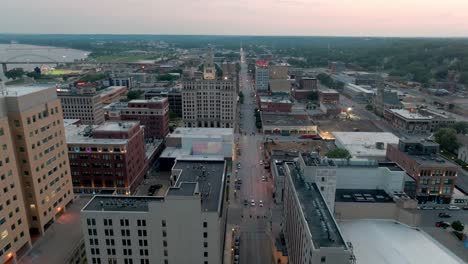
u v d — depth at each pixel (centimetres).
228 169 19988
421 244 10750
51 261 9769
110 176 16488
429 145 16850
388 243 10675
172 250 9875
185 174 12175
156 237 9738
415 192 15200
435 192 16038
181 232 9662
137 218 9581
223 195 11481
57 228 11438
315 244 8112
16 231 9788
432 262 9900
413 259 9975
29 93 10575
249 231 13925
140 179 18400
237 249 12569
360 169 13212
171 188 9750
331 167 11475
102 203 10006
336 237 8450
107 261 10050
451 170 15738
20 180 10638
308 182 11625
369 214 12138
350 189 13362
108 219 9619
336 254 7825
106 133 16725
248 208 15812
